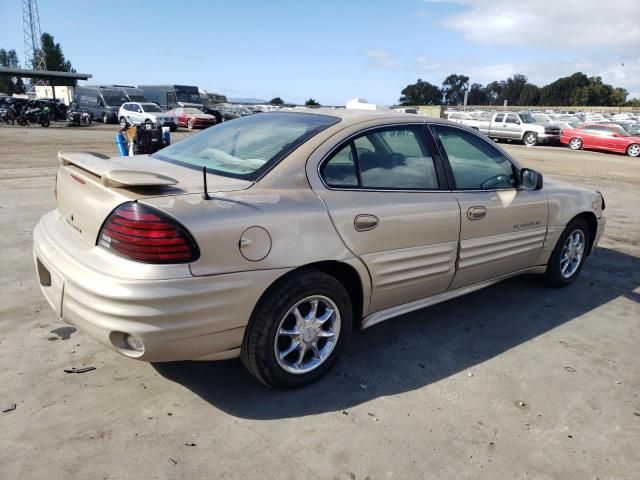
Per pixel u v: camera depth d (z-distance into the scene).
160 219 2.34
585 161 18.84
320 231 2.82
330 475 2.34
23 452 2.37
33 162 12.35
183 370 3.14
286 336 2.87
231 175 2.83
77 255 2.56
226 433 2.58
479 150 3.89
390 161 3.29
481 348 3.63
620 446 2.65
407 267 3.30
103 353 3.28
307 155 2.93
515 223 4.04
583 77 107.81
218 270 2.46
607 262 5.91
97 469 2.29
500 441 2.63
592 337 3.90
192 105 34.44
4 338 3.40
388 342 3.66
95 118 32.56
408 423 2.73
